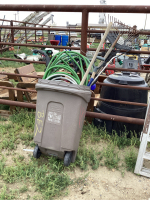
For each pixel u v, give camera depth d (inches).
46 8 134.5
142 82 144.3
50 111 100.7
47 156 114.0
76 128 98.7
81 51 137.7
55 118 100.1
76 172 106.6
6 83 164.1
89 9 127.6
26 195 90.5
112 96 143.6
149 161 121.2
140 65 341.4
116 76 152.4
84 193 93.4
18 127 143.4
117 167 111.6
